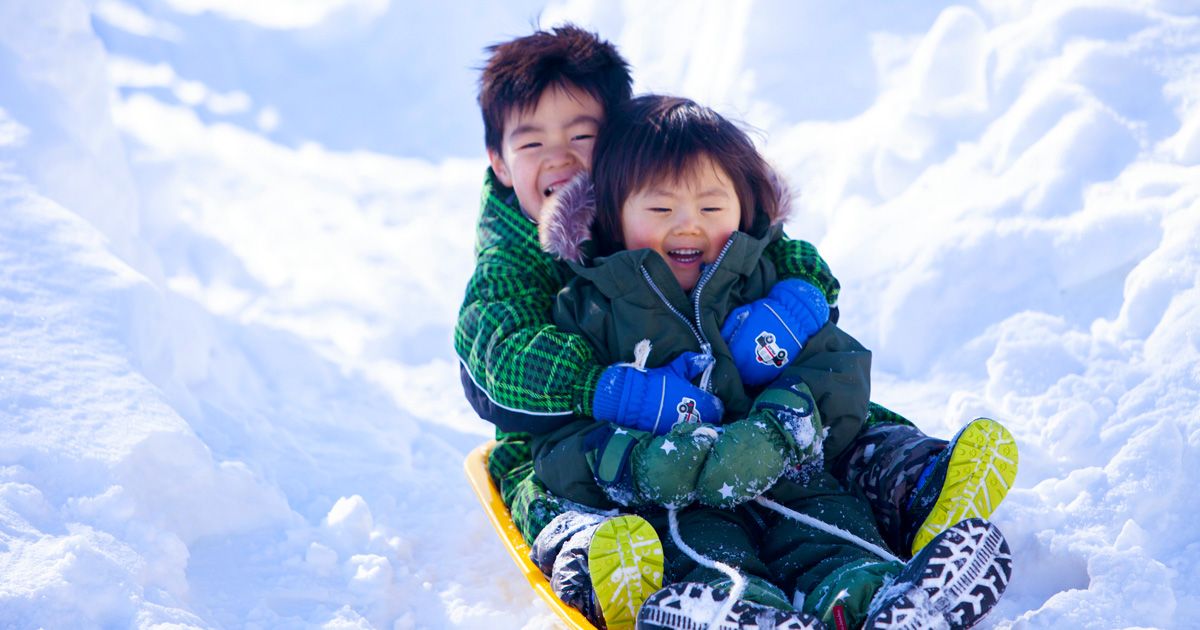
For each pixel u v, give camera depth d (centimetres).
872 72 702
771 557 310
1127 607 300
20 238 455
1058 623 294
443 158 931
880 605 258
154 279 526
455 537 404
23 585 303
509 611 355
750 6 755
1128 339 431
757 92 721
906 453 330
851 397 336
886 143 596
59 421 374
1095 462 383
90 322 430
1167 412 382
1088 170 506
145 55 1105
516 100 395
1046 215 498
